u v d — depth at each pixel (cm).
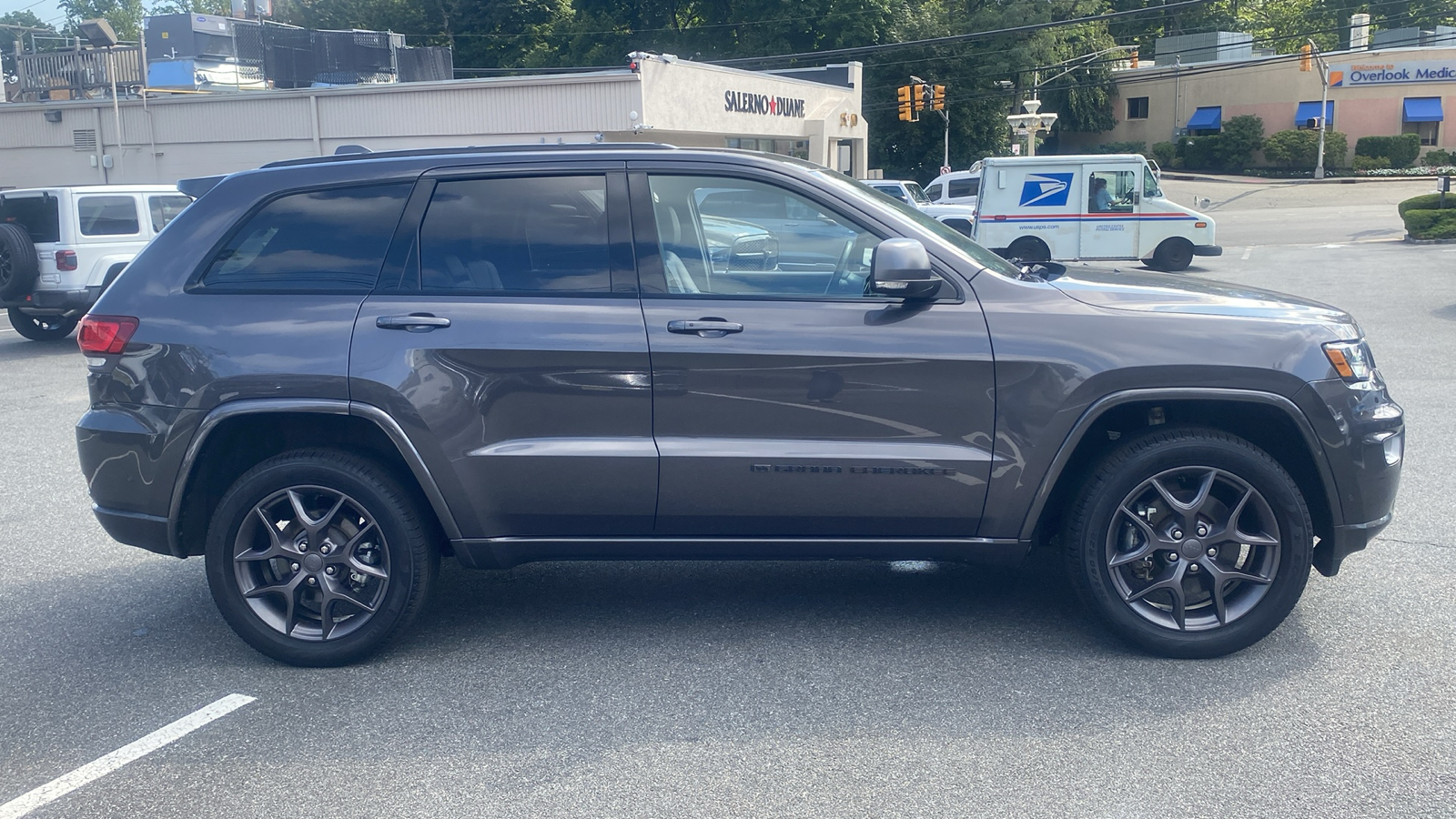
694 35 4791
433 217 412
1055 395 390
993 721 364
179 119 2772
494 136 2538
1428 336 1217
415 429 397
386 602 414
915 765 337
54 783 339
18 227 1324
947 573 515
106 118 2841
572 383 397
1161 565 411
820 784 327
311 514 416
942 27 5203
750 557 418
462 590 507
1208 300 406
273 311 407
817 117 3419
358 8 5294
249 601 418
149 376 409
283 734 368
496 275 407
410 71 3189
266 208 421
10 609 496
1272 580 399
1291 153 5247
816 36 4731
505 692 397
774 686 395
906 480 397
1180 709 369
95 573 546
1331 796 313
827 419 396
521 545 412
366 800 325
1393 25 6975
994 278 402
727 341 393
